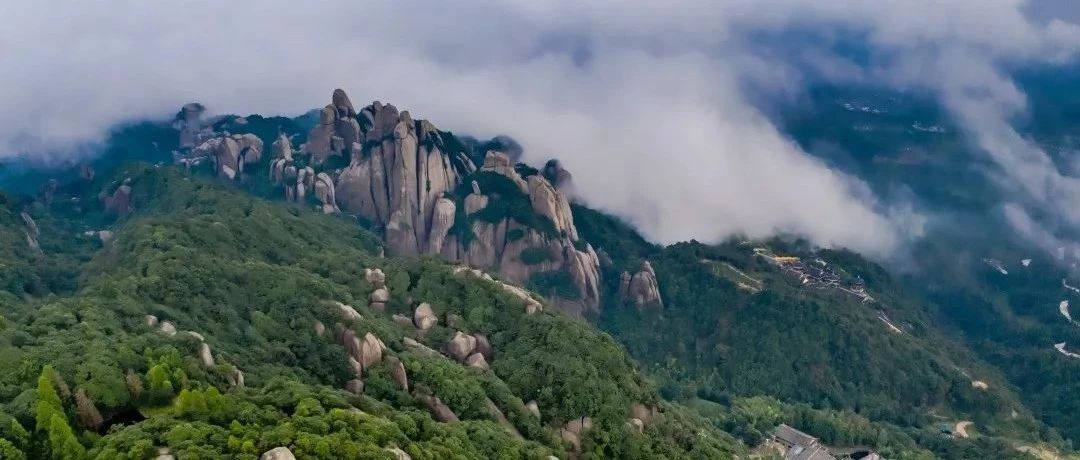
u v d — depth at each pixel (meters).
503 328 190.75
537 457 136.88
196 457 95.06
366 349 158.88
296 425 106.62
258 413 110.25
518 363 173.12
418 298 199.75
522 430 153.75
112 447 99.38
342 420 110.88
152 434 102.00
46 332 134.00
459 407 150.50
